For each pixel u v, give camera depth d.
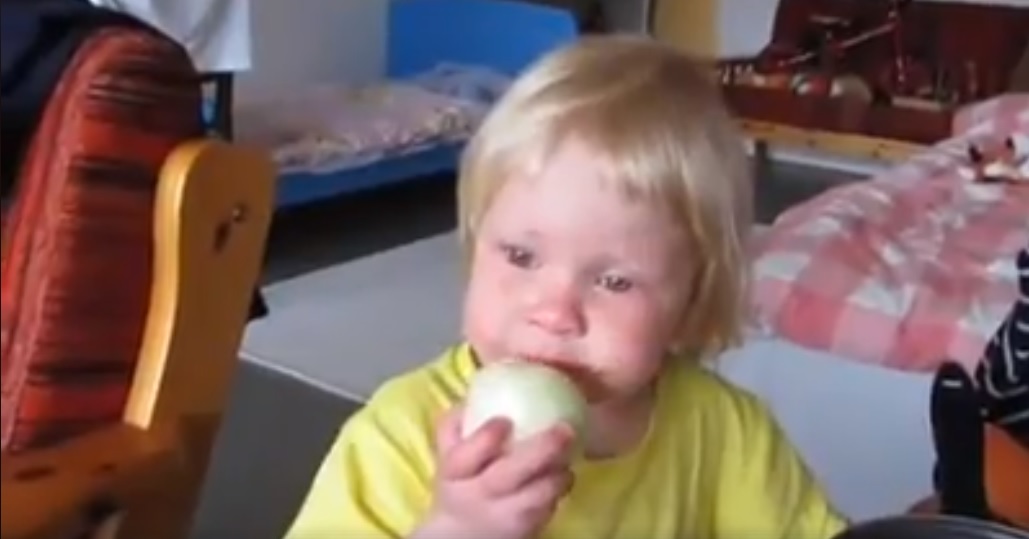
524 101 0.92
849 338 2.40
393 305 3.49
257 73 4.67
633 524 0.95
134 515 0.77
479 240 0.93
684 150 0.91
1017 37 4.98
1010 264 2.68
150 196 0.74
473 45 5.10
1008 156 3.65
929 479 2.26
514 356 0.91
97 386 0.74
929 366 2.35
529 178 0.90
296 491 2.45
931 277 2.56
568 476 0.81
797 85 4.78
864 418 2.38
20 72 0.71
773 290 2.47
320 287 3.58
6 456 0.71
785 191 4.89
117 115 0.71
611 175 0.89
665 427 0.98
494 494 0.78
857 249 2.65
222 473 2.49
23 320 0.70
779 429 1.08
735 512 1.02
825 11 5.24
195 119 0.77
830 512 1.05
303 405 2.82
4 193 0.71
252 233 0.80
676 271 0.92
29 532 0.71
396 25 5.23
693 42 5.75
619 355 0.91
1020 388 1.38
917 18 5.10
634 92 0.92
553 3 5.41
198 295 0.77
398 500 0.89
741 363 2.45
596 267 0.90
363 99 4.55
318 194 4.02
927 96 4.89
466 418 0.83
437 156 4.42
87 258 0.71
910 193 3.24
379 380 3.00
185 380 0.78
